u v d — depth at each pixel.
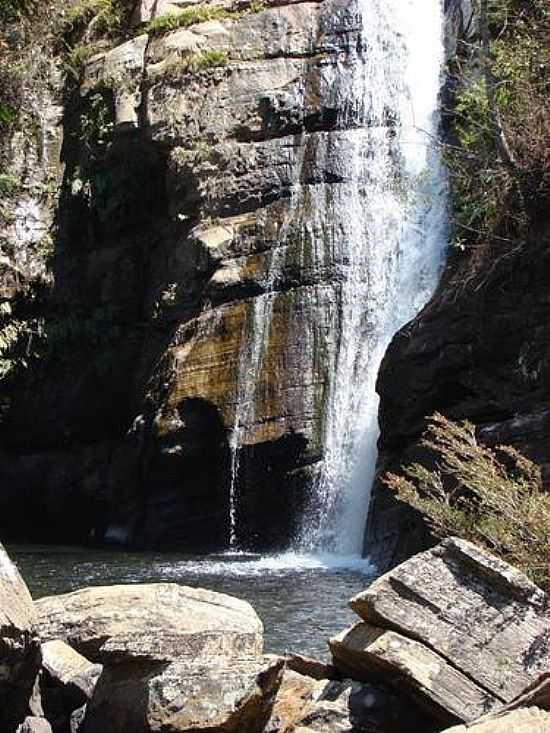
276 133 18.64
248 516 16.95
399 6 18.88
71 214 20.69
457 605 5.54
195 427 17.30
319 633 9.34
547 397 11.85
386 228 17.52
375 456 16.05
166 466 17.45
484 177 14.02
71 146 20.98
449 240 16.59
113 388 19.98
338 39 18.94
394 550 12.91
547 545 6.79
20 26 21.25
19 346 20.44
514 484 7.68
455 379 12.88
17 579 5.48
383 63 18.66
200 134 18.88
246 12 19.72
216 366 17.39
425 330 13.26
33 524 20.50
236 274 17.75
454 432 9.38
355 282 17.39
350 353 17.00
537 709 4.78
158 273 19.47
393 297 17.08
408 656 5.43
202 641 5.59
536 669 5.30
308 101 18.62
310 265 17.50
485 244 13.24
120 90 19.83
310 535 16.39
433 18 18.61
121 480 18.77
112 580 13.14
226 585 12.45
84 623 6.46
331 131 18.42
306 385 16.92
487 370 12.58
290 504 16.69
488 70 13.71
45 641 6.30
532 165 13.00
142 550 17.44
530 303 12.32
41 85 21.23
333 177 18.09
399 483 8.77
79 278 20.47
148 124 19.23
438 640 5.46
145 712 5.18
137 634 5.71
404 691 5.46
